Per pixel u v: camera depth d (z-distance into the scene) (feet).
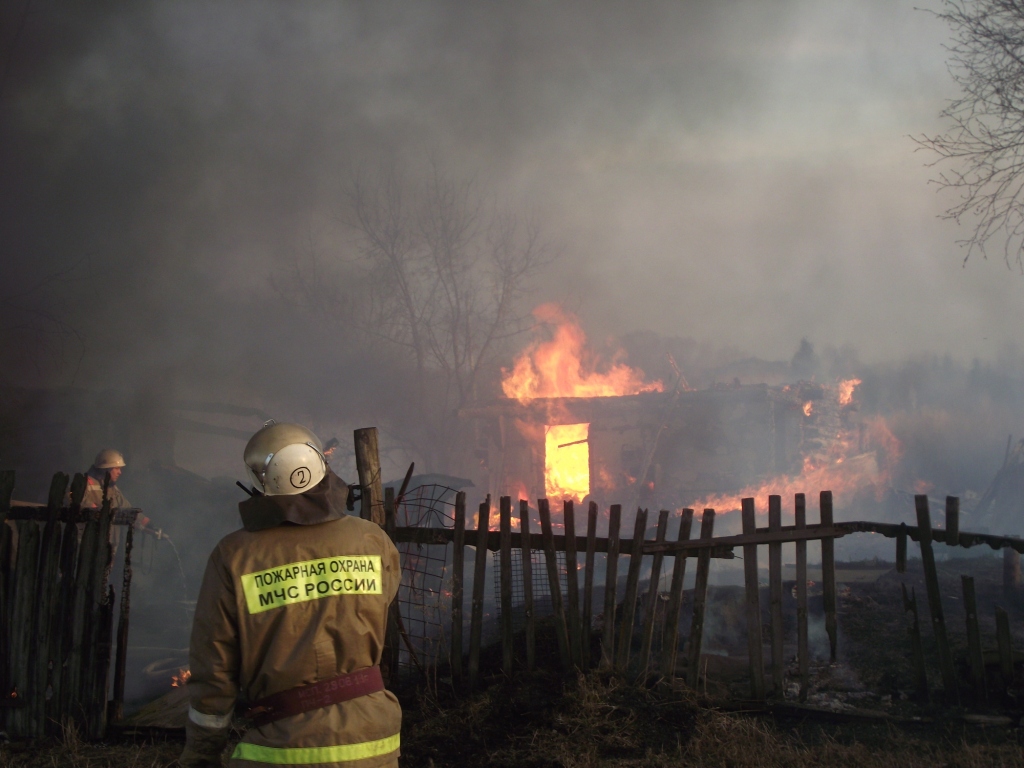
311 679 7.93
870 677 17.66
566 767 13.64
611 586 17.12
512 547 17.62
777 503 17.17
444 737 15.10
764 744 14.53
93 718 15.81
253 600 7.89
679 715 15.39
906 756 14.11
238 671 8.08
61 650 16.06
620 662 16.81
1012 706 16.02
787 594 22.98
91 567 16.20
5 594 16.34
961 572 28.66
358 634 8.17
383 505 18.16
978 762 13.69
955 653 18.02
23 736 15.89
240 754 7.79
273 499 8.25
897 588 24.59
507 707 15.79
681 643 19.77
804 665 16.66
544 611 23.34
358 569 8.37
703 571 16.93
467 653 18.48
